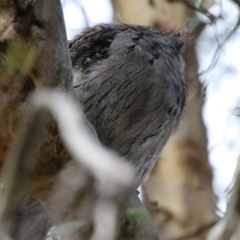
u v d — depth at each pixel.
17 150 5.79
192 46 12.33
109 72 8.85
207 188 13.82
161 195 13.79
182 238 11.40
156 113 9.16
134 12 13.77
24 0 6.30
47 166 6.71
